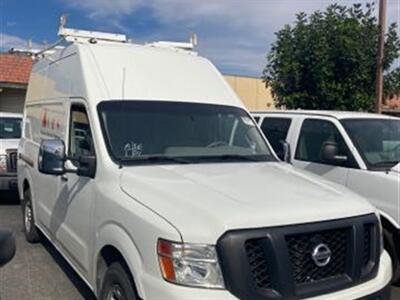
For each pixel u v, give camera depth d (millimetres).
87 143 4414
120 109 4418
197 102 4852
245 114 5113
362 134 6027
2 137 10672
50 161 4309
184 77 5070
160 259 3016
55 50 6031
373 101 12547
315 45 12383
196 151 4426
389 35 12609
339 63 12383
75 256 4586
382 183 5312
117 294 3590
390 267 3627
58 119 5383
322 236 3135
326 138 6293
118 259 3674
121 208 3541
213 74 5359
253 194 3350
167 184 3551
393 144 6066
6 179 9242
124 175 3846
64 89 5230
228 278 2844
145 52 5125
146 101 4590
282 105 13328
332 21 12438
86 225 4234
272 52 13289
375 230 3477
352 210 3350
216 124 4746
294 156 6625
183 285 2891
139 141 4266
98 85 4559
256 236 2920
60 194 5062
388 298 3514
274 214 3045
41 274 5711
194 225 2963
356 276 3254
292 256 3016
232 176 3824
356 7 12609
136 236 3277
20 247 6773
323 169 6070
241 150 4691
